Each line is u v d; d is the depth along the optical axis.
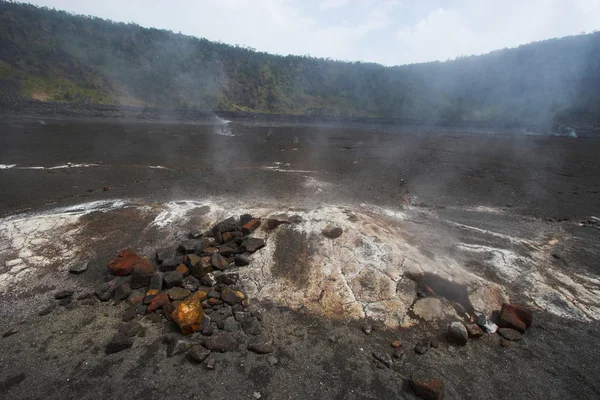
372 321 3.62
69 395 2.69
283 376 2.93
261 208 6.15
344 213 5.66
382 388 2.86
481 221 6.16
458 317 3.72
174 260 4.40
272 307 3.78
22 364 2.96
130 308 3.67
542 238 5.44
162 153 12.22
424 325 3.59
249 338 3.32
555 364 3.16
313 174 9.53
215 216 5.84
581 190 8.62
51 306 3.69
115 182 7.91
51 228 5.16
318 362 3.09
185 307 3.42
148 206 6.18
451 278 4.18
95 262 4.49
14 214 5.75
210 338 3.24
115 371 2.91
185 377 2.87
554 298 4.00
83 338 3.27
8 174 8.27
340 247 4.71
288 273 4.29
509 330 3.50
